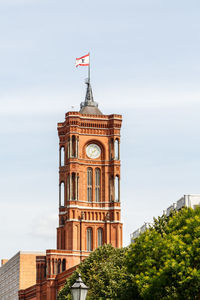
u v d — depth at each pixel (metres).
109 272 122.88
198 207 94.62
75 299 52.59
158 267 90.62
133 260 97.06
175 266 83.75
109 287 117.44
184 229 88.94
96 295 121.69
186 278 82.81
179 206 126.19
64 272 192.12
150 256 92.31
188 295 84.12
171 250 86.38
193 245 85.38
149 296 88.25
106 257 139.75
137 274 94.00
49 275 199.38
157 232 97.00
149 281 87.38
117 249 141.12
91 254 141.50
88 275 136.62
